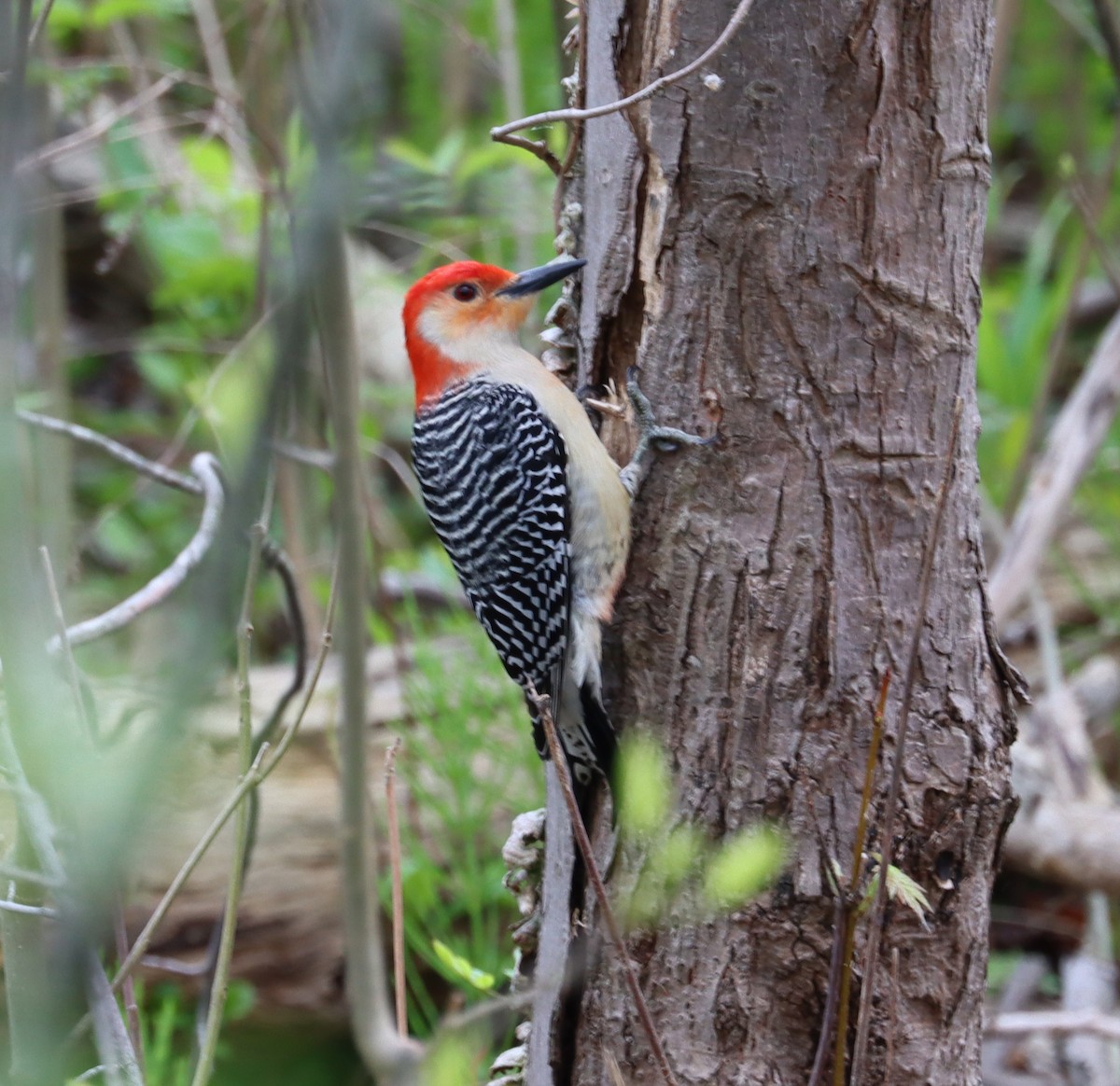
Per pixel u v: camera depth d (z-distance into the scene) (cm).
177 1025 1013
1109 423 1232
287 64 1098
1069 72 1891
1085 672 1323
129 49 1299
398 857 633
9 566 484
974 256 680
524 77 1592
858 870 575
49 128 1157
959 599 680
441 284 851
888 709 665
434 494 834
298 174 841
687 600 684
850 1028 663
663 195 672
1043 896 1195
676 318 678
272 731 927
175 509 1534
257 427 309
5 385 464
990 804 686
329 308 743
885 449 662
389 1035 868
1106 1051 1002
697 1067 674
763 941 664
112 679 910
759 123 646
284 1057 1043
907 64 645
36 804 572
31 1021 590
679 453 683
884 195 651
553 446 750
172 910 996
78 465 1606
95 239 1711
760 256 657
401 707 1157
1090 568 1447
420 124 1633
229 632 334
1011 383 1488
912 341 661
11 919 593
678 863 639
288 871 1023
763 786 666
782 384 663
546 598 749
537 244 1332
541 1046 719
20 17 420
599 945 697
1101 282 1878
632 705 700
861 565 665
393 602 1423
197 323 1450
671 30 657
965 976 687
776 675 666
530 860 759
